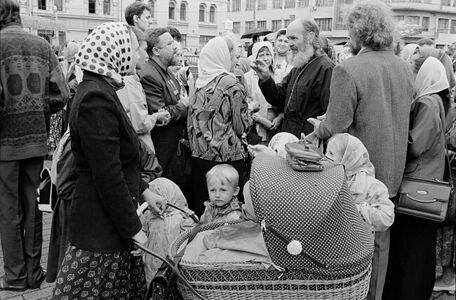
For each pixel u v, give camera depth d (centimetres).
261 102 549
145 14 509
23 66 360
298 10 4531
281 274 206
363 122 302
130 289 266
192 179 416
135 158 249
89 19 3794
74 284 239
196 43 4372
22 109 362
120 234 236
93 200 237
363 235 212
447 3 4125
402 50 445
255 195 206
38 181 379
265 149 315
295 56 402
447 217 380
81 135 227
